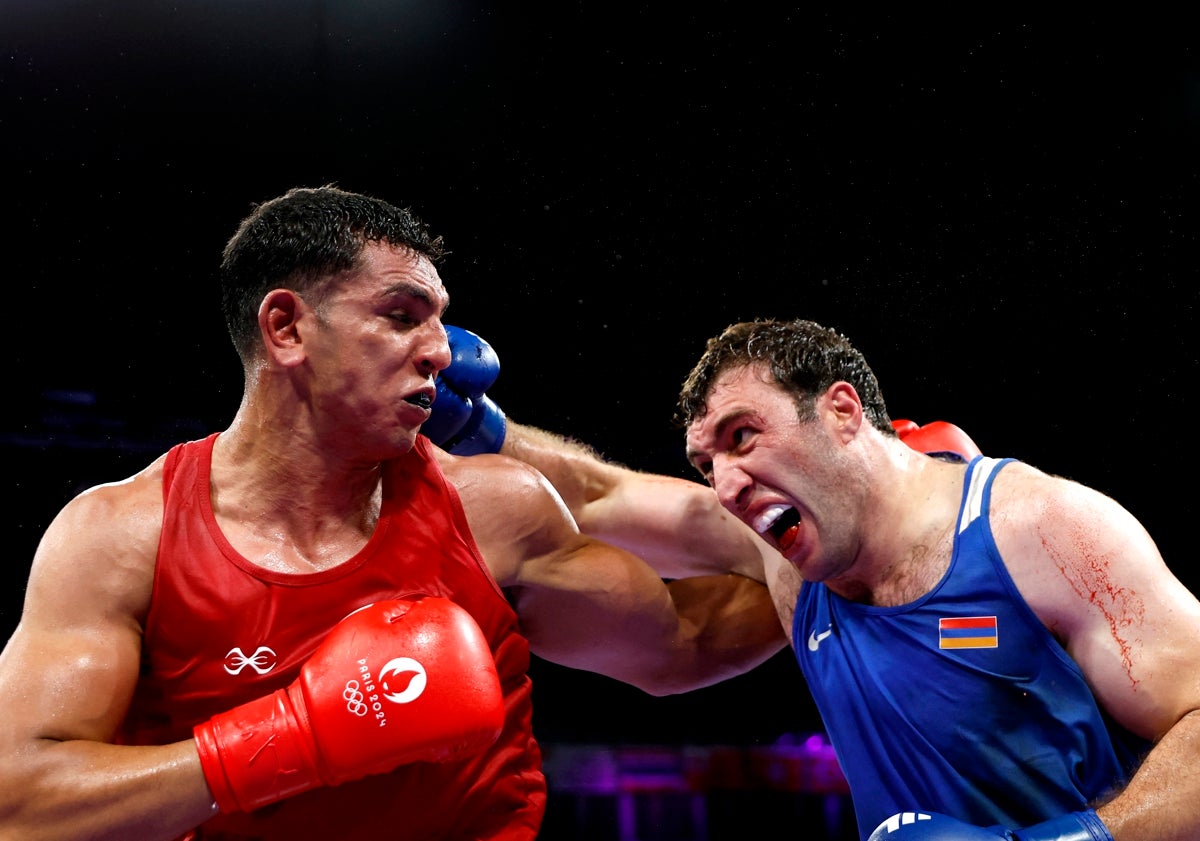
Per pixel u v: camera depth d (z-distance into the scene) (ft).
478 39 23.48
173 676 6.91
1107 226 23.91
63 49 22.43
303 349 7.06
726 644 8.89
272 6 22.84
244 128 23.54
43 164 22.97
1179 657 6.70
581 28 23.43
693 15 23.18
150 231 23.45
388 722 6.41
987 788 7.27
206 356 23.53
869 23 22.84
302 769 6.40
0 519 21.56
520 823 7.34
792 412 7.54
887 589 7.63
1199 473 23.71
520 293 25.29
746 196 24.82
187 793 6.31
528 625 8.27
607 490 9.79
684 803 21.43
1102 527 7.04
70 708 6.47
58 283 23.07
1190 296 23.72
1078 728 7.10
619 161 24.66
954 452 8.36
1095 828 6.40
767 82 23.81
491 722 6.62
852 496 7.55
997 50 22.84
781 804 21.33
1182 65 22.56
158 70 22.90
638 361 25.55
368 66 23.50
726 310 25.36
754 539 8.99
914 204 24.49
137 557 6.90
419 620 6.73
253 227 7.31
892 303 24.90
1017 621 7.14
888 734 7.50
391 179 24.32
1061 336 24.35
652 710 23.63
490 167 24.54
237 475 7.28
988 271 24.53
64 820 6.25
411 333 7.19
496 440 9.61
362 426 7.07
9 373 22.59
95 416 22.82
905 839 6.45
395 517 7.32
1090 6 22.09
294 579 6.96
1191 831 6.30
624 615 8.26
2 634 20.75
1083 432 24.39
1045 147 23.67
